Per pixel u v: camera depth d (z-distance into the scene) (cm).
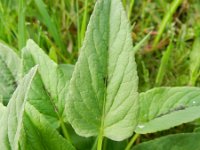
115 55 16
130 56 15
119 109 16
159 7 32
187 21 32
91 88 16
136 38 31
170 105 19
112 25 16
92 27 16
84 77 16
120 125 16
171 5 29
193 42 30
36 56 20
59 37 29
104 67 16
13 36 29
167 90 20
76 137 21
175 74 29
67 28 31
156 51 30
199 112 19
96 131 17
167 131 25
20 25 27
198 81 28
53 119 20
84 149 21
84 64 16
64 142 17
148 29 31
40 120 16
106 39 16
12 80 21
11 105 15
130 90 16
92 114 16
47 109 20
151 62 30
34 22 32
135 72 15
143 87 27
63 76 20
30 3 32
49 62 20
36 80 20
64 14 31
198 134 19
